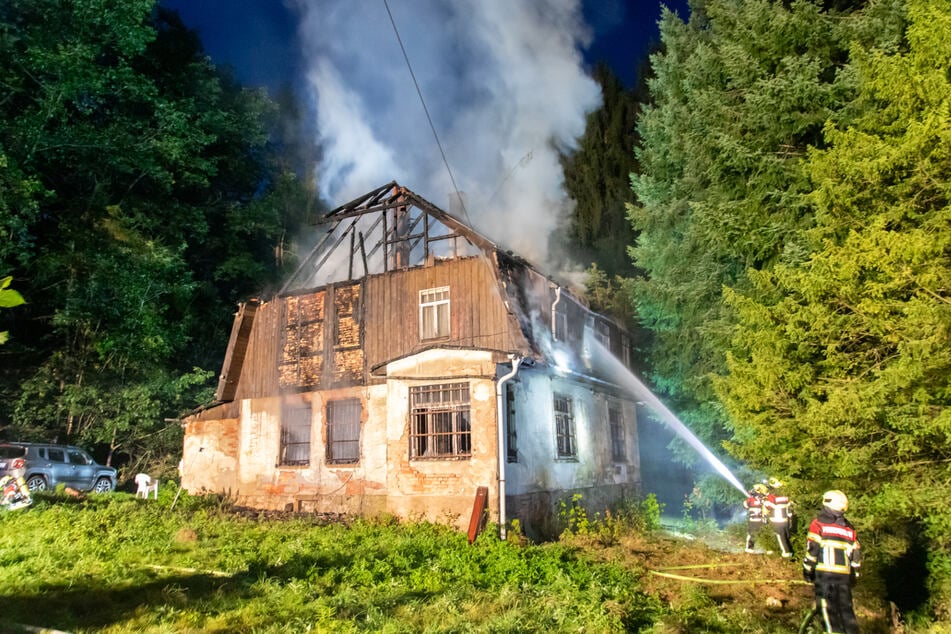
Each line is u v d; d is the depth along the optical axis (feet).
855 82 39.65
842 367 28.96
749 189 44.91
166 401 80.94
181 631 19.77
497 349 47.80
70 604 22.13
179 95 96.27
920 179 25.62
